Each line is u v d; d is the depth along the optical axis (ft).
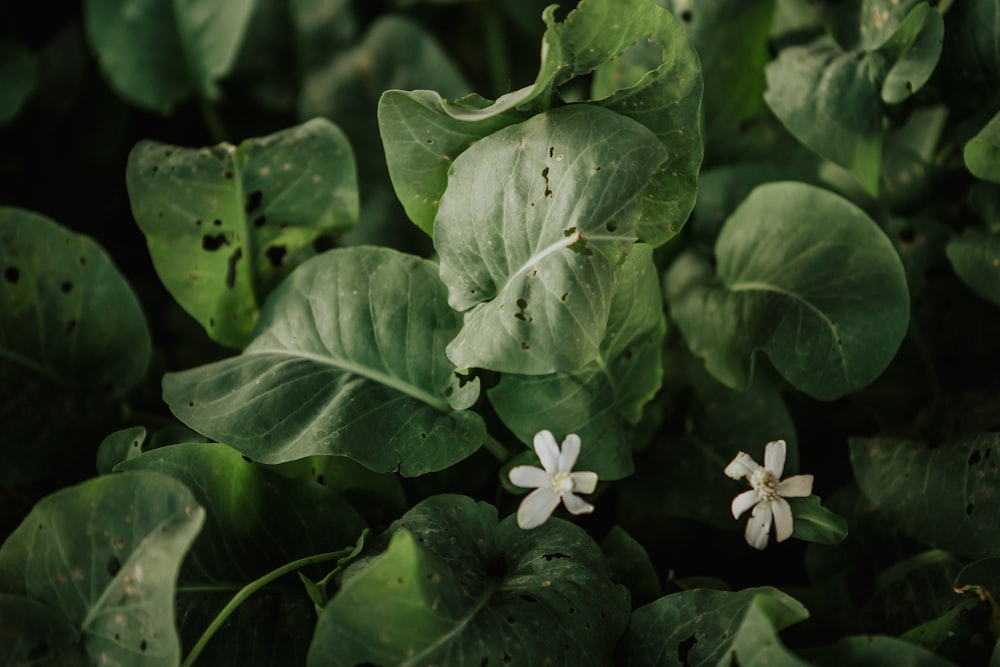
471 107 1.54
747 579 1.74
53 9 2.40
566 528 1.57
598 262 1.48
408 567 1.38
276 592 1.57
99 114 2.26
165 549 1.42
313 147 1.72
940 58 1.77
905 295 1.63
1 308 1.70
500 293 1.53
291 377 1.63
